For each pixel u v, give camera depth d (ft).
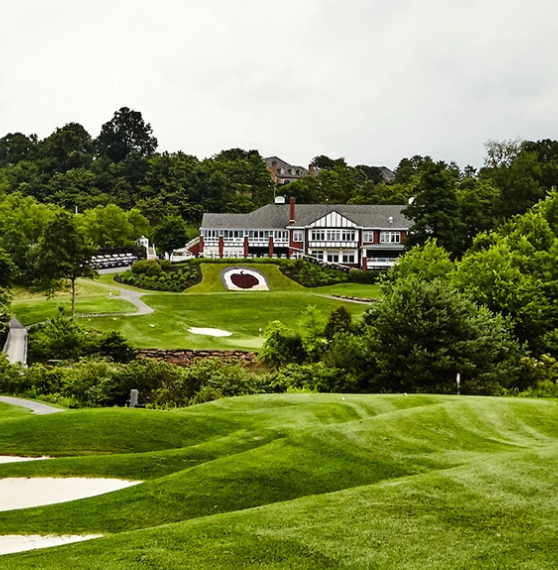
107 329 170.19
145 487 46.55
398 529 35.12
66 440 64.23
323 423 69.67
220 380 104.32
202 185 451.12
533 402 76.07
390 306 105.91
